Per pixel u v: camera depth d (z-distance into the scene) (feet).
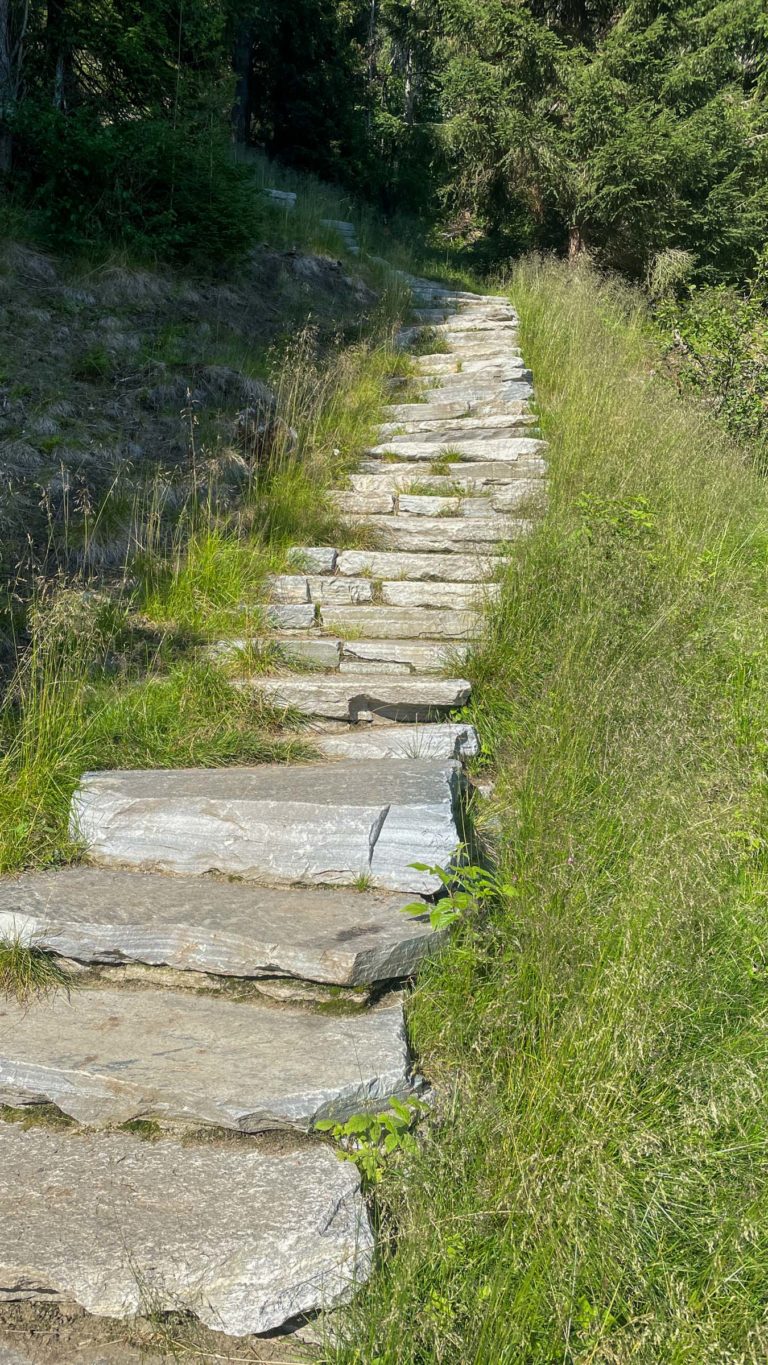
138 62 29.71
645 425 22.15
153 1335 6.32
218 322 26.99
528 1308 5.89
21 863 10.50
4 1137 7.68
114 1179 7.16
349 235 44.06
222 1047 8.16
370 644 15.05
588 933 8.43
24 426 19.56
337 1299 6.29
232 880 10.25
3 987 9.16
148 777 11.50
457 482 21.34
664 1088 7.34
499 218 55.83
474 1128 7.17
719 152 47.39
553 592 15.24
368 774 11.37
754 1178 6.66
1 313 22.81
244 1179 7.09
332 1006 8.64
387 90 66.18
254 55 57.26
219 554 17.25
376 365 28.89
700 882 8.82
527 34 46.09
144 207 28.22
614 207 46.98
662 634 14.01
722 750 11.72
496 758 12.73
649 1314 5.77
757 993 8.45
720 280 48.55
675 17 46.39
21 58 28.84
